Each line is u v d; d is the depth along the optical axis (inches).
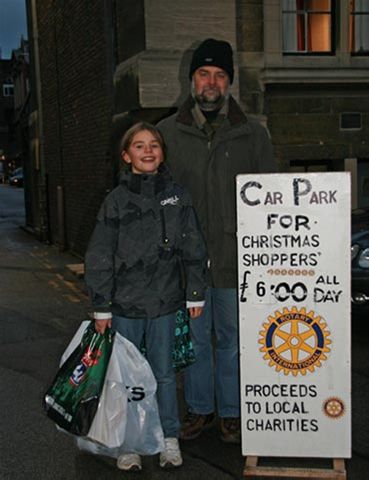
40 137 561.0
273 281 135.7
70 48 453.7
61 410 138.6
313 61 339.0
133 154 143.9
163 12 311.7
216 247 155.5
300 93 341.1
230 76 156.4
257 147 157.6
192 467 147.4
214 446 157.2
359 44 350.3
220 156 154.6
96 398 136.1
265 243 134.8
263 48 333.4
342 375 135.9
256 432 140.3
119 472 145.7
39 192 581.3
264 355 138.0
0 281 385.4
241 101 334.6
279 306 136.0
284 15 342.3
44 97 550.3
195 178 155.9
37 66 561.0
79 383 137.9
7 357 231.8
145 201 142.4
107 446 136.2
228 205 154.7
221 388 159.3
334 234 132.7
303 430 138.7
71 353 143.9
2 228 700.0
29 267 433.1
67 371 140.8
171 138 157.8
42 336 260.2
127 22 336.2
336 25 341.4
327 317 134.9
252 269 136.0
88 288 141.7
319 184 132.0
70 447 158.9
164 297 143.9
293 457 145.6
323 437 138.1
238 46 331.0
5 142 2472.9
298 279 134.8
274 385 138.5
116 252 142.9
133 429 142.2
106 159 380.2
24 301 327.9
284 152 343.3
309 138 345.1
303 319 135.6
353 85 345.4
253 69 333.7
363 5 348.8
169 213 143.3
